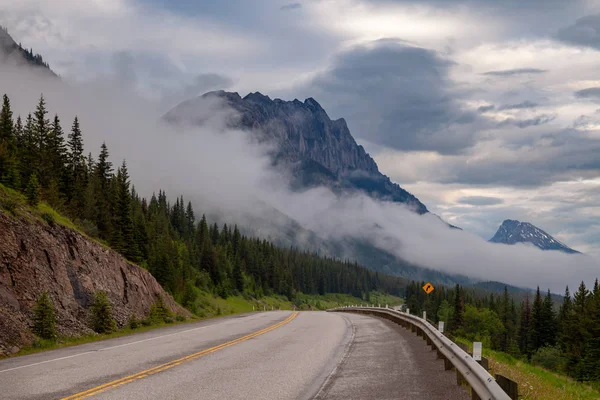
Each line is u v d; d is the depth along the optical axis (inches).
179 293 3174.2
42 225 1373.0
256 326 1235.9
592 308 2738.7
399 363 606.9
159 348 759.7
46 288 1181.7
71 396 411.5
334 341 871.1
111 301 1494.8
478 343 415.2
